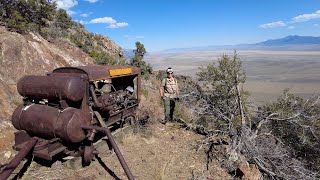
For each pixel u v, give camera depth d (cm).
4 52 952
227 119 839
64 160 588
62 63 1259
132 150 691
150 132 823
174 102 966
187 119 978
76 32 1877
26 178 531
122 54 2250
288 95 928
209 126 880
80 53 1537
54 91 534
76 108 566
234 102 862
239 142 687
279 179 691
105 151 666
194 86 952
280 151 736
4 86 855
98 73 611
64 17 1859
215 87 895
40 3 1619
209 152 730
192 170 636
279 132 887
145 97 1312
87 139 568
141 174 584
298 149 903
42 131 533
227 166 660
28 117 544
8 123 736
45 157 516
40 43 1252
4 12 1316
